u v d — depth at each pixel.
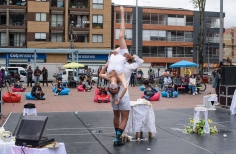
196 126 8.78
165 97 20.22
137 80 33.53
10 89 25.69
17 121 10.68
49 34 49.09
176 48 57.66
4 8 47.62
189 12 58.09
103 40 50.56
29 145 5.05
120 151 6.91
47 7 48.19
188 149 7.11
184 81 23.39
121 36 7.69
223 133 8.80
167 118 11.48
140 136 8.32
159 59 56.56
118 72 7.25
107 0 50.59
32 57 46.62
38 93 18.25
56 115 12.18
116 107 7.43
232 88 14.18
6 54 45.66
